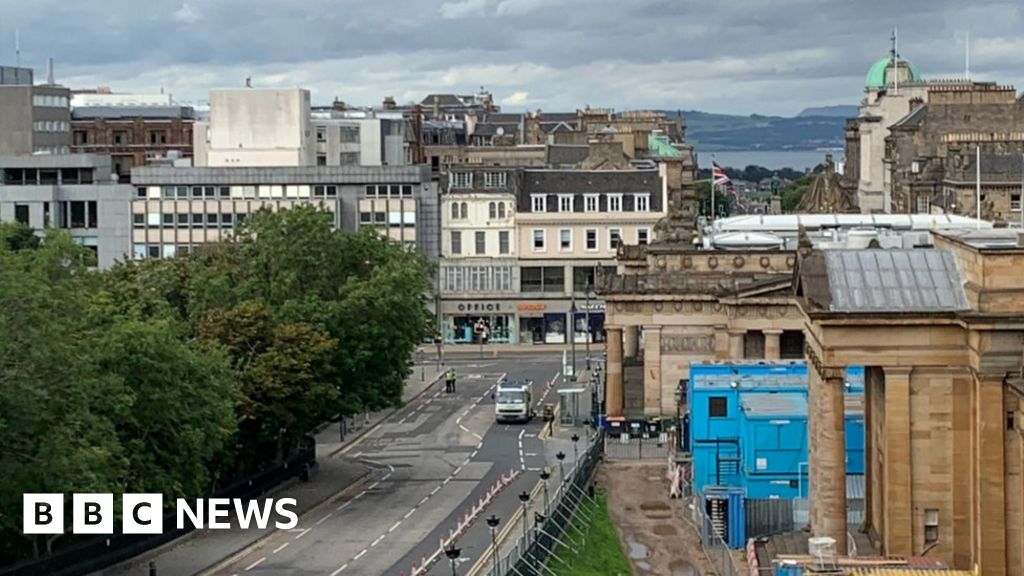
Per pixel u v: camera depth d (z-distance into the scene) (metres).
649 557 105.88
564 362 191.50
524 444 147.75
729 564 98.94
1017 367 84.88
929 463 88.56
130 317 111.69
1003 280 85.94
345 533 110.81
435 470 135.38
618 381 156.50
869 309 88.44
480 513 115.56
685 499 121.69
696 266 156.88
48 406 88.88
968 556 88.19
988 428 85.50
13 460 87.94
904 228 162.38
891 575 73.12
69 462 88.44
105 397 95.62
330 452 145.88
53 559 94.75
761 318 150.38
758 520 106.75
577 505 114.06
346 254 143.38
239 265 142.62
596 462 135.38
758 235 162.62
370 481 131.00
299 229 141.88
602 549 106.25
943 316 87.31
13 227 152.75
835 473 90.19
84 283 124.38
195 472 105.69
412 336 140.38
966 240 92.19
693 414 114.44
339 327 135.38
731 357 151.00
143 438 102.50
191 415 104.25
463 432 155.38
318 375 125.19
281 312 134.00
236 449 120.00
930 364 88.06
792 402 112.19
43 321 89.44
